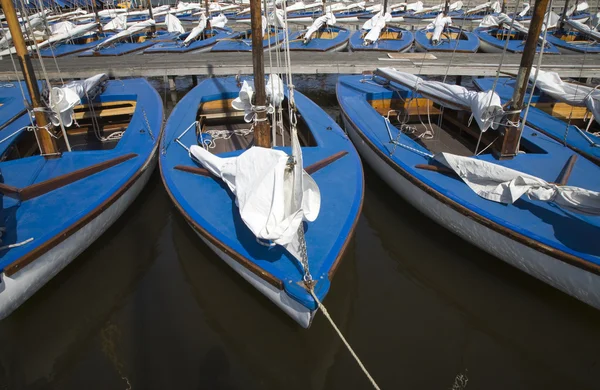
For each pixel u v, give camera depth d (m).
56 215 4.86
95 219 5.12
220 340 4.64
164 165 5.92
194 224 4.71
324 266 3.95
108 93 8.93
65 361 4.45
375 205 7.18
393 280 5.62
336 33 18.19
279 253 4.13
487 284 5.49
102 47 15.27
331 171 5.64
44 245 4.41
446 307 5.19
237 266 4.33
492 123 6.02
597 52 14.92
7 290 4.23
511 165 5.93
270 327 4.79
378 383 4.17
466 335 4.80
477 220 5.02
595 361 4.48
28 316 4.95
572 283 4.45
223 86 9.30
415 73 11.89
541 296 5.18
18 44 5.25
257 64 5.12
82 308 5.08
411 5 30.98
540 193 4.78
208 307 5.07
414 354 4.52
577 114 8.80
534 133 7.00
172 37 17.72
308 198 4.08
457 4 30.41
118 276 5.57
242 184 4.21
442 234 6.24
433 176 5.82
